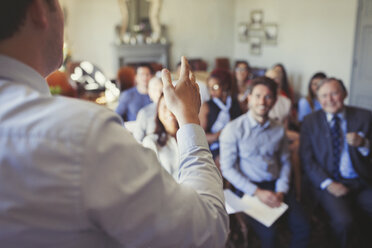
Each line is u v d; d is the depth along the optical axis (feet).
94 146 1.29
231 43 28.45
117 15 25.32
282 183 6.60
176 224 1.45
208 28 27.63
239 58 28.07
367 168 7.01
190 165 1.81
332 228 6.52
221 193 1.77
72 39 24.67
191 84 2.02
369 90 16.01
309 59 20.13
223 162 6.66
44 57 1.57
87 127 1.31
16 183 1.24
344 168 7.14
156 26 25.79
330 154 7.13
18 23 1.38
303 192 8.09
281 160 6.89
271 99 6.31
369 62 15.87
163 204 1.44
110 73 26.22
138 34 25.52
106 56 25.84
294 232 6.33
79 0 24.27
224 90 8.54
